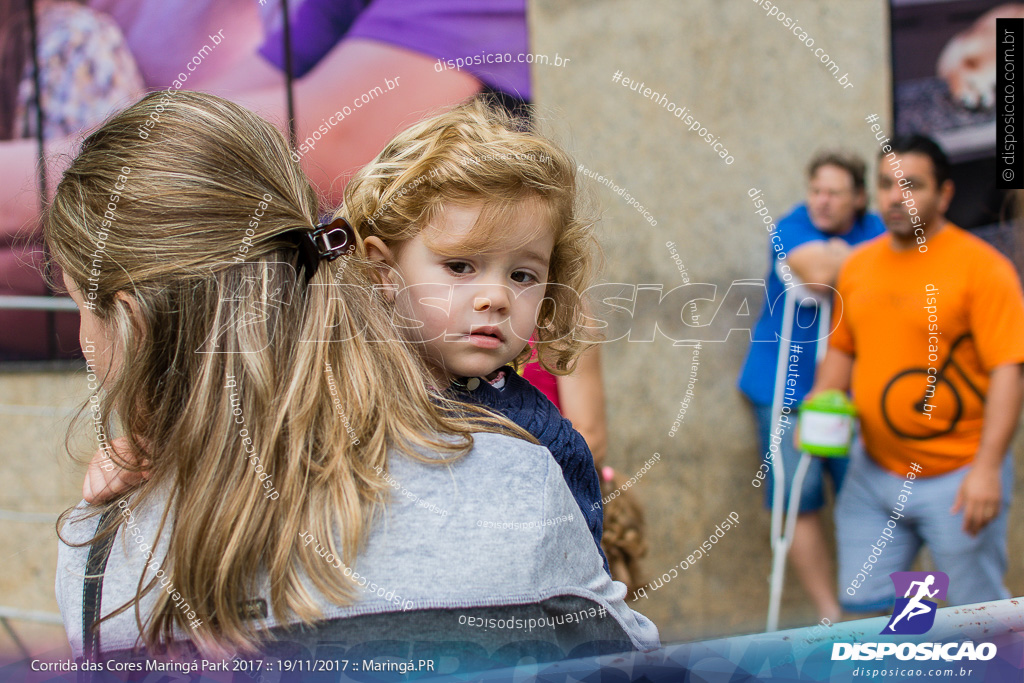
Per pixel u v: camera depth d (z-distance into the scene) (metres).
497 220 0.79
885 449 1.89
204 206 0.66
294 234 0.69
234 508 0.61
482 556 0.62
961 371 1.80
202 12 2.32
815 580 2.11
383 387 0.67
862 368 1.91
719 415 2.29
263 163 0.69
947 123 2.58
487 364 0.80
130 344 0.65
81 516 0.70
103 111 2.39
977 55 2.57
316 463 0.63
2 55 2.37
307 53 2.29
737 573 2.31
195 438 0.63
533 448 0.70
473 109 1.02
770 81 2.52
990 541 1.82
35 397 2.39
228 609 0.60
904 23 2.59
